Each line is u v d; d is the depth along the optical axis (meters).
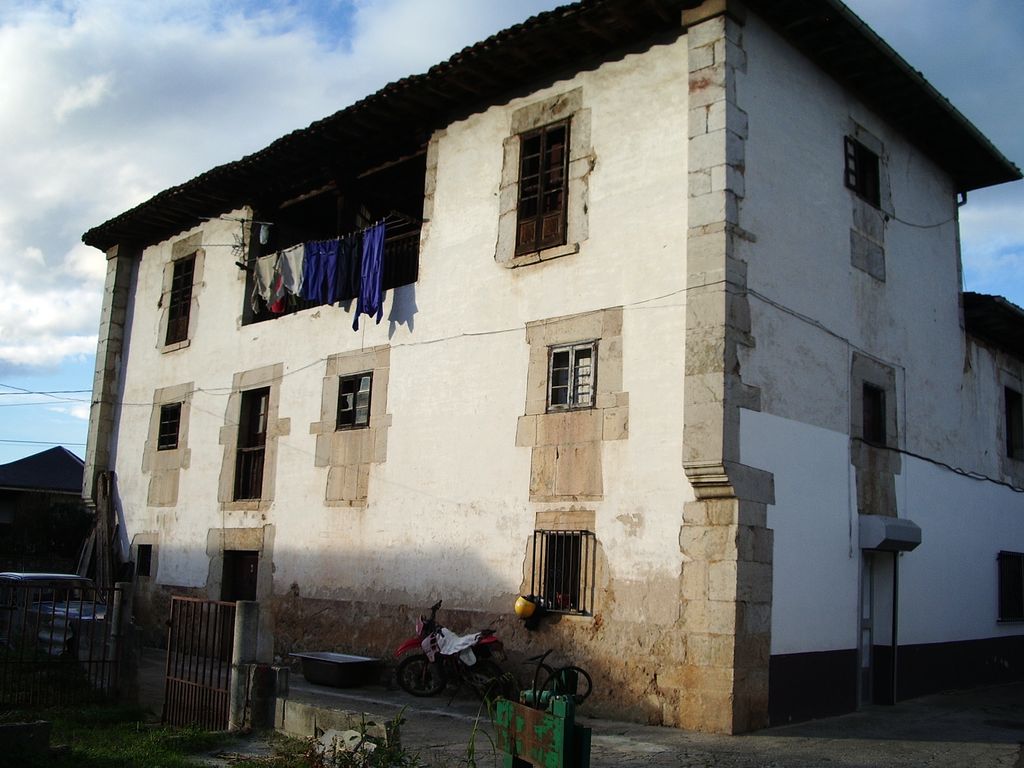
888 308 11.69
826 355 10.38
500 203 11.31
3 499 28.53
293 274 13.48
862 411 10.91
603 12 9.91
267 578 13.14
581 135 10.67
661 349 9.46
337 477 12.51
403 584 11.34
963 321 13.52
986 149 12.93
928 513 12.00
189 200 15.37
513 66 11.05
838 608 10.02
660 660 8.91
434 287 11.82
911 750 8.10
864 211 11.46
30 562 17.30
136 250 17.73
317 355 13.24
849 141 11.38
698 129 9.62
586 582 9.61
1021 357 15.40
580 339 10.16
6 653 9.35
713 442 8.80
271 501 13.41
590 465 9.81
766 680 8.82
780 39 10.36
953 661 12.20
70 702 9.03
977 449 13.49
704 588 8.75
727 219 9.22
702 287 9.23
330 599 12.19
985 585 13.21
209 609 8.54
